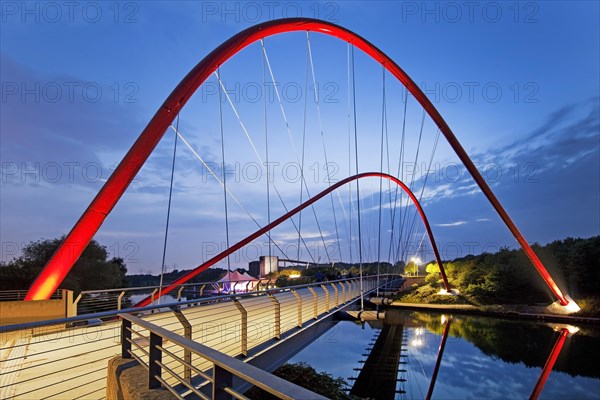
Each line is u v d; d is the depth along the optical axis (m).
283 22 22.78
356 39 28.66
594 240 50.88
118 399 4.84
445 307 51.72
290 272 70.12
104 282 35.12
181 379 3.55
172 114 15.57
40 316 13.06
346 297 25.30
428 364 29.44
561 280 50.19
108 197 13.70
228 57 18.83
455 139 35.31
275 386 1.81
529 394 24.17
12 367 7.57
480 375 27.19
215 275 77.50
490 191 38.19
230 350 8.54
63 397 5.85
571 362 29.33
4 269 29.75
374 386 23.77
